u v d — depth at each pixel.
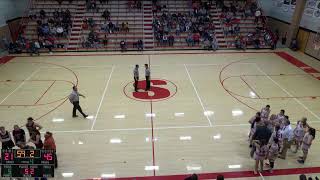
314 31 21.11
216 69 18.73
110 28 24.20
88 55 21.98
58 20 24.55
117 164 9.54
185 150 10.30
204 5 26.25
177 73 17.94
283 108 13.39
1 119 12.28
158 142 10.77
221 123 12.09
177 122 12.16
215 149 10.36
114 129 11.62
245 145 10.62
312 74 17.88
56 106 13.53
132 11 25.98
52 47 22.81
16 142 9.22
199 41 23.81
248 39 24.05
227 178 8.89
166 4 26.59
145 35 24.27
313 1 21.16
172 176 8.97
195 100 14.18
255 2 27.12
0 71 18.23
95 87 15.70
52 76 17.39
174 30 24.48
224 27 25.12
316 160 9.87
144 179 8.82
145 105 13.66
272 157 9.02
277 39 24.70
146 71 14.86
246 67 19.16
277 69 18.77
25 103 13.80
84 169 9.29
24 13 25.77
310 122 12.19
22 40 22.62
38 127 9.98
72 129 11.60
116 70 18.48
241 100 14.20
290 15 24.08
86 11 25.67
